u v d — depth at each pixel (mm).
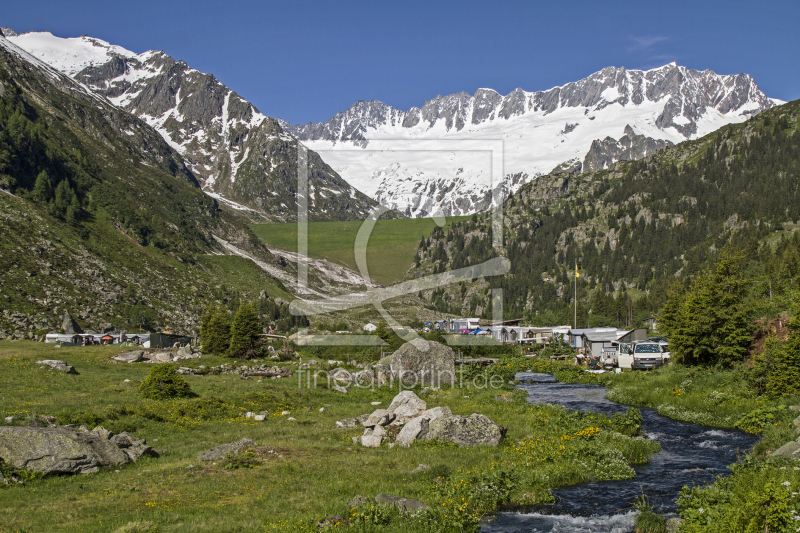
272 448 25297
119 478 20078
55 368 43094
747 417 32094
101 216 181750
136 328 121875
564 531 17328
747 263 138625
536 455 25047
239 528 15273
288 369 56375
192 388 42500
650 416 37344
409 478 21031
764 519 14062
